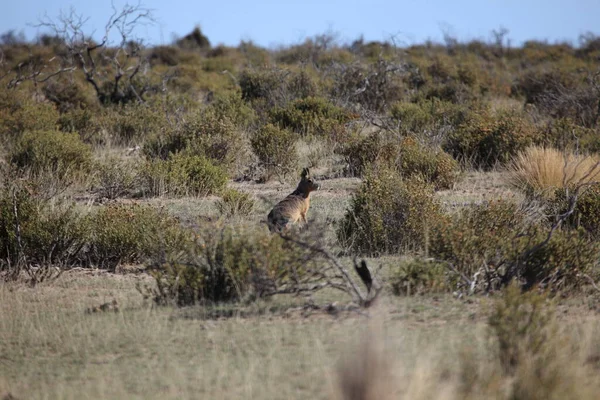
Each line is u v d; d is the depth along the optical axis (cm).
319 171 5994
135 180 5447
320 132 7138
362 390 1559
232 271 2878
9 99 8356
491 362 1992
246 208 4603
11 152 6000
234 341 2423
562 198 4184
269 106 8725
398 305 2683
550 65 13862
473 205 3850
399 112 7912
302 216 4056
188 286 2950
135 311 2866
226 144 6119
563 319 2519
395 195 3834
